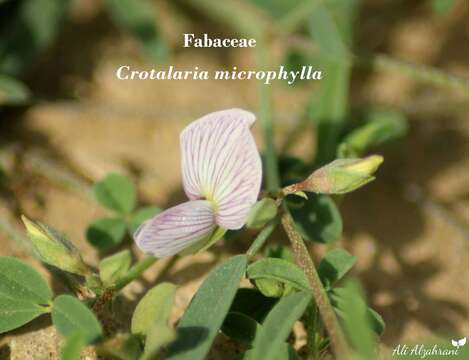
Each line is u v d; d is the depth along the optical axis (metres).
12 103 0.14
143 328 0.11
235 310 0.12
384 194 0.14
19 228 0.13
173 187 0.14
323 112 0.14
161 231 0.11
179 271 0.13
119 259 0.12
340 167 0.11
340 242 0.14
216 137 0.12
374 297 0.13
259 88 0.14
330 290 0.12
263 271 0.12
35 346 0.12
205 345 0.11
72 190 0.14
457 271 0.14
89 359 0.12
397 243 0.14
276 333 0.11
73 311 0.11
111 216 0.14
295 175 0.13
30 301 0.12
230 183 0.12
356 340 0.10
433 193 0.14
